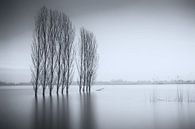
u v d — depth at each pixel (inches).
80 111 391.2
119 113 363.9
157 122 278.1
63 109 419.2
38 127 253.6
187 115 332.2
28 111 396.2
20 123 279.4
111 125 261.7
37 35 772.0
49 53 783.1
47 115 346.6
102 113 365.4
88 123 276.2
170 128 241.9
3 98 693.9
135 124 266.8
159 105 474.3
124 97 677.3
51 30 797.2
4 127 255.4
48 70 777.6
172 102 537.6
